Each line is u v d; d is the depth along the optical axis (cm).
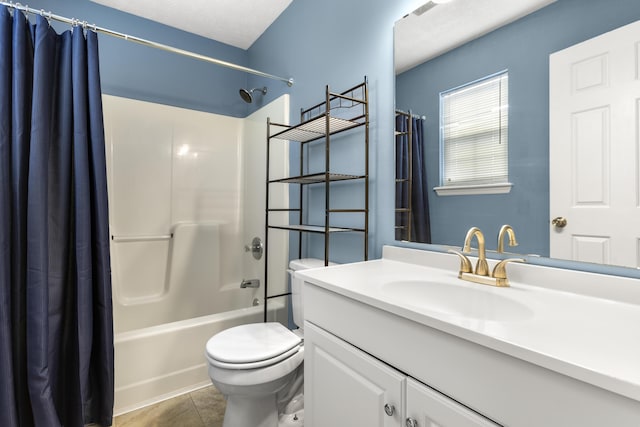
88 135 151
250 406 136
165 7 225
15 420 124
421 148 130
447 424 65
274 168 227
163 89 248
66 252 147
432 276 109
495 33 106
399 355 76
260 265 243
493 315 88
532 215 97
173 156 251
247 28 250
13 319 130
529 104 97
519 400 55
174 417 159
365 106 149
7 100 131
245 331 152
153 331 174
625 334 60
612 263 81
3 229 126
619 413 44
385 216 145
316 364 105
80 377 142
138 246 235
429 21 127
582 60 86
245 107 286
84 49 151
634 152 77
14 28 134
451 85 119
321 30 185
